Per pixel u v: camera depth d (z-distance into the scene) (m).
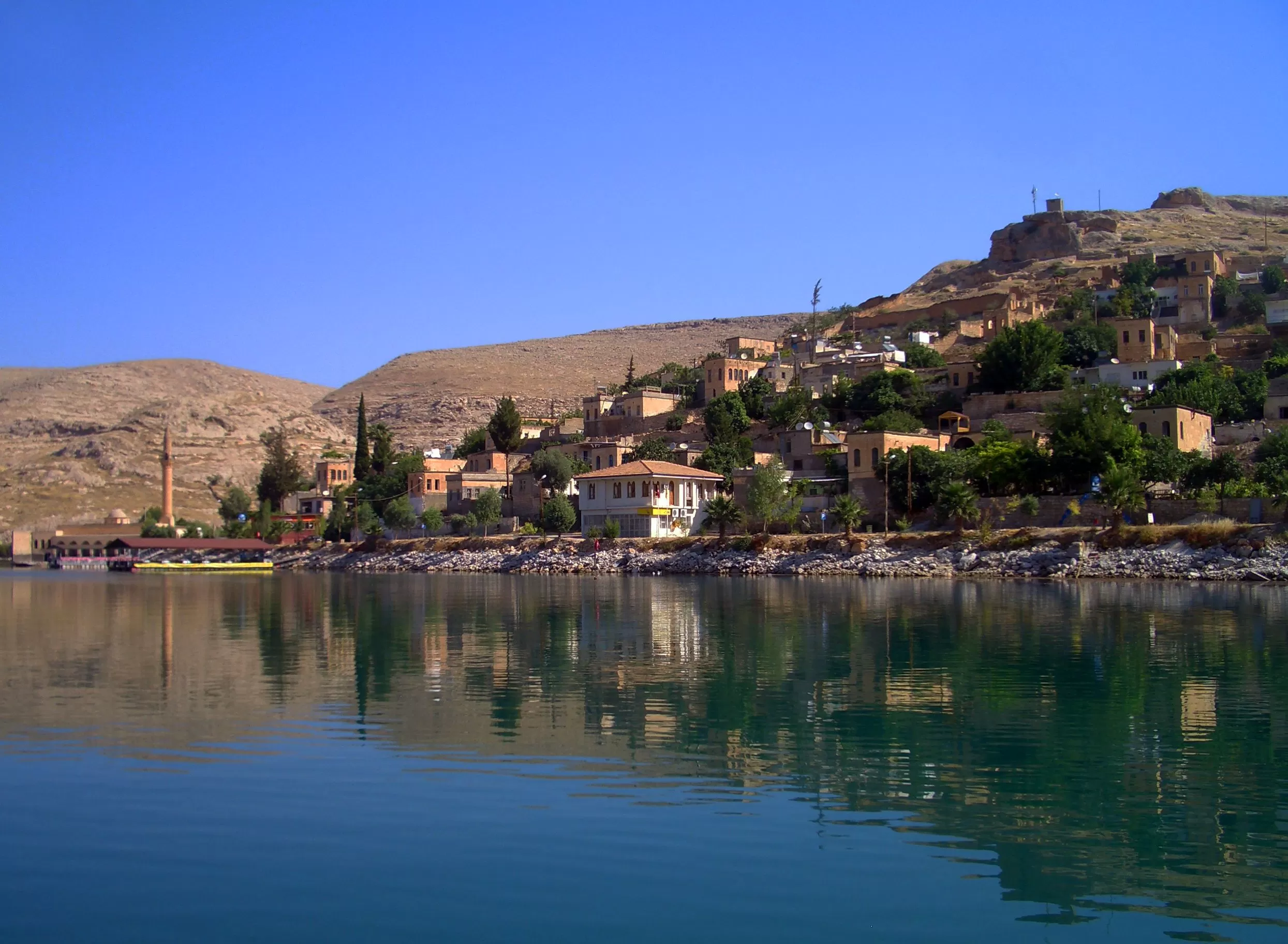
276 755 39.12
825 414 197.75
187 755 39.16
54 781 35.72
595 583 131.75
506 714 46.19
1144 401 167.38
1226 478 127.94
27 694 52.03
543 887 26.86
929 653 63.41
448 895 26.41
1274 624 75.25
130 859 28.84
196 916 25.47
